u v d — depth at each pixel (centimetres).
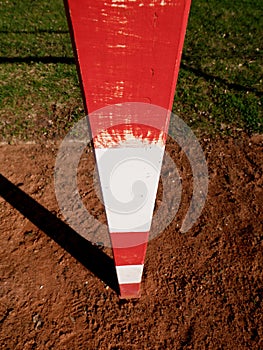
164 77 129
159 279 311
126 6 108
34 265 321
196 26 658
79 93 492
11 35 625
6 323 285
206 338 276
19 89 495
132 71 127
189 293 302
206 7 723
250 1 742
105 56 121
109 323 284
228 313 289
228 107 470
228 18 683
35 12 704
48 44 598
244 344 273
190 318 287
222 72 533
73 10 108
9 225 351
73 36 116
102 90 133
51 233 345
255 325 283
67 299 299
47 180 390
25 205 368
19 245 335
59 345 273
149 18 111
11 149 420
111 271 316
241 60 559
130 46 119
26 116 456
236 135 436
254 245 333
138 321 285
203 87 504
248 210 362
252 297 298
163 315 288
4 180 390
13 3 738
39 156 413
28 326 283
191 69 538
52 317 288
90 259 325
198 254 328
